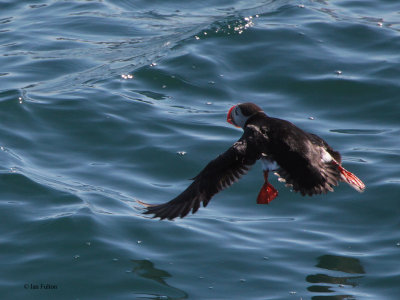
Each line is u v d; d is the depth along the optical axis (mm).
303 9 18281
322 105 14648
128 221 11336
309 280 10078
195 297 9734
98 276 10156
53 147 13422
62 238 10898
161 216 7441
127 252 10641
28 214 11453
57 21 18703
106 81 15578
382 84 15094
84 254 10594
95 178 12531
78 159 13086
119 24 18422
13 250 10672
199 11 18922
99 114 14328
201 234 11133
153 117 14266
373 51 16328
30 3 19984
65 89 15305
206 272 10258
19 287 9945
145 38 17562
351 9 18438
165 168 12844
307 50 16328
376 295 9758
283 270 10312
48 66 16391
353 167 12594
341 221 11531
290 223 11508
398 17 17922
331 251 10750
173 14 18875
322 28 17219
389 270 10266
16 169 12594
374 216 11586
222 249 10773
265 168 7879
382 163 12711
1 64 16484
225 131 13812
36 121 14133
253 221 11562
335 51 16328
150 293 9828
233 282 10062
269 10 18359
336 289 9875
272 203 12047
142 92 15156
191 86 15289
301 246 10875
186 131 13820
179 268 10352
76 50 17156
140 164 12969
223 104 14727
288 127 7977
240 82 15398
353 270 10312
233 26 17406
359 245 10914
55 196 11906
